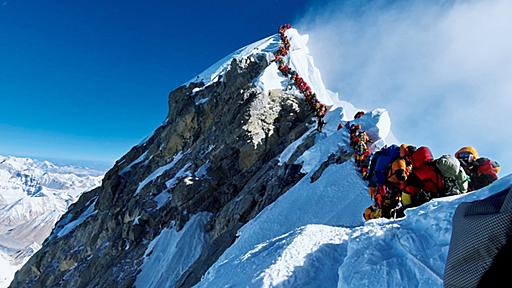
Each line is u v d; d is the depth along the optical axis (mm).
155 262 23203
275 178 19016
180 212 25406
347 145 14711
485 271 1354
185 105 37031
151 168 36000
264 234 12516
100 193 43344
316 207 11758
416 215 3953
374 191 7227
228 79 33375
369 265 3432
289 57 33656
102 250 30328
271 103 27922
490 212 1419
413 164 5602
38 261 38281
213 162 27125
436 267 3047
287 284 3732
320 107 22922
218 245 18062
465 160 5824
